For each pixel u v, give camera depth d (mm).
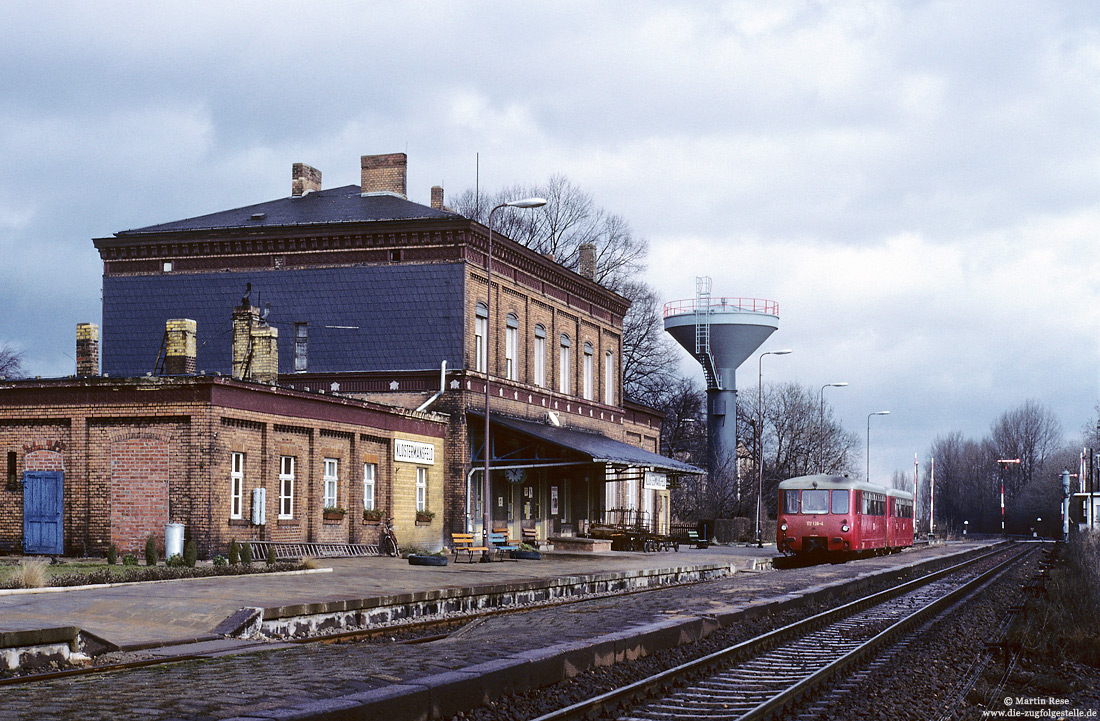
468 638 17344
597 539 46906
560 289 49156
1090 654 18859
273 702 10414
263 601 18469
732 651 15578
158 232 41656
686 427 92125
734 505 73875
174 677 12180
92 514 30109
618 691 11812
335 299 40750
